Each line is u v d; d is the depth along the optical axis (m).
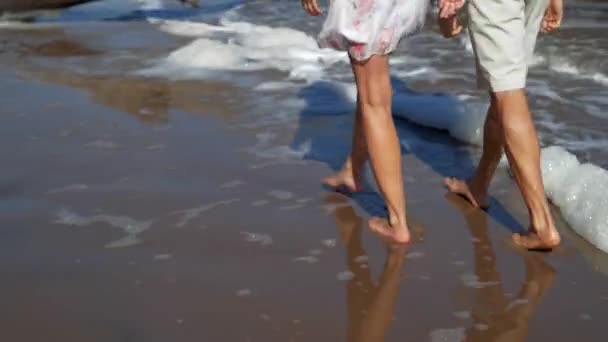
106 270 3.37
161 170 4.48
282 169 4.51
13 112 5.56
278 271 3.37
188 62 7.02
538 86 6.12
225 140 4.99
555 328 2.96
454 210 4.00
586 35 7.74
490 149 3.87
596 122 5.26
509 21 3.40
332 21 3.49
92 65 6.99
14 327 2.96
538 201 3.48
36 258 3.47
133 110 5.62
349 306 3.10
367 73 3.51
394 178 3.61
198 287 3.24
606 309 3.08
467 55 7.20
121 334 2.91
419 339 2.89
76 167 4.52
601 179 3.88
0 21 9.12
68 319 3.01
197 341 2.87
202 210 3.97
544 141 4.92
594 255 3.51
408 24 3.48
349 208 4.01
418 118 5.33
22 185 4.27
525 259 3.48
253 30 8.52
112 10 9.95
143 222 3.84
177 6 10.18
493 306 3.11
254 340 2.88
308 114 5.52
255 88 6.20
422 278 3.33
